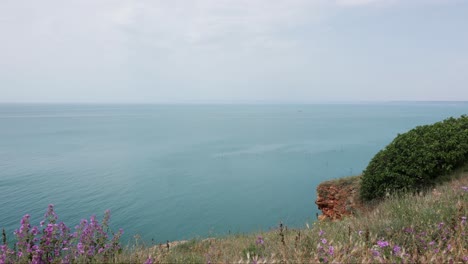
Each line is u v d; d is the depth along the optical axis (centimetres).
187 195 6406
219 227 4600
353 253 405
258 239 551
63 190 6488
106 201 5841
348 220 704
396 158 1228
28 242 412
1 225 4253
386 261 378
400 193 1065
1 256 389
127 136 18388
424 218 540
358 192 1403
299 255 408
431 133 1266
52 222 435
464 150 1135
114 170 8794
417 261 392
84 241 445
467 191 721
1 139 16325
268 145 14188
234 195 6462
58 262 417
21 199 5719
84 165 9481
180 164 9812
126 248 485
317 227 629
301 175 8344
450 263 374
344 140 15625
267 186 7238
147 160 10500
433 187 1075
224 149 13025
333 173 8562
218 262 455
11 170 8519
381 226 546
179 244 788
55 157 10888
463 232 445
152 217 5041
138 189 6800
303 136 17688
